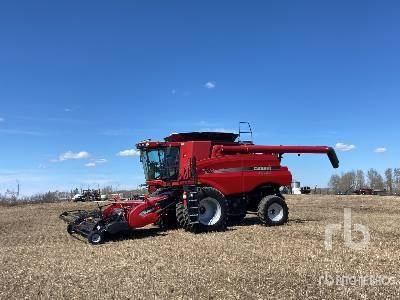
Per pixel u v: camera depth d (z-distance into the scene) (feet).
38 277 34.45
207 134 61.72
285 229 56.39
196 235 52.47
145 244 46.83
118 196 58.90
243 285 30.01
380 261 36.47
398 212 84.12
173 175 60.49
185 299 27.53
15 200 180.14
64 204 139.64
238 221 67.21
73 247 47.55
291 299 27.04
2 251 46.83
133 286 30.60
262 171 62.85
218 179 59.88
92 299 28.25
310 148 66.64
